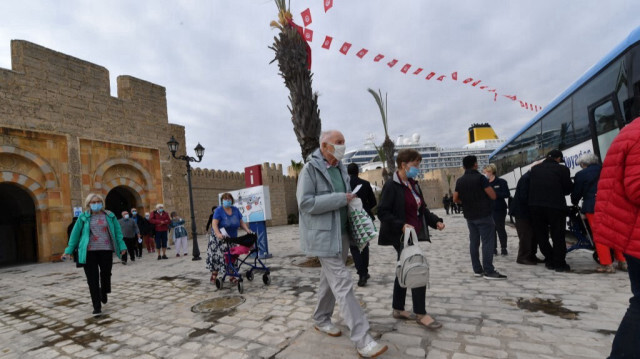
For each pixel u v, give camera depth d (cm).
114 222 508
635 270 188
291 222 3553
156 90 1883
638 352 177
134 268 927
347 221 303
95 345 343
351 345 279
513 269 528
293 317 369
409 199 323
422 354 255
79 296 605
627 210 188
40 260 1320
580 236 545
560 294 378
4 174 1241
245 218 899
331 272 272
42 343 364
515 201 579
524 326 295
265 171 3409
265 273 548
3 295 677
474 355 248
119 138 1650
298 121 734
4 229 1588
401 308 330
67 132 1431
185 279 677
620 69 510
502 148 1330
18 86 1295
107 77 1631
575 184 496
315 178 287
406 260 290
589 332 274
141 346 328
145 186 1769
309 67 784
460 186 496
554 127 798
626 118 505
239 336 328
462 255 693
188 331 357
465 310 348
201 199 2766
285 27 749
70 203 1411
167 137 1919
